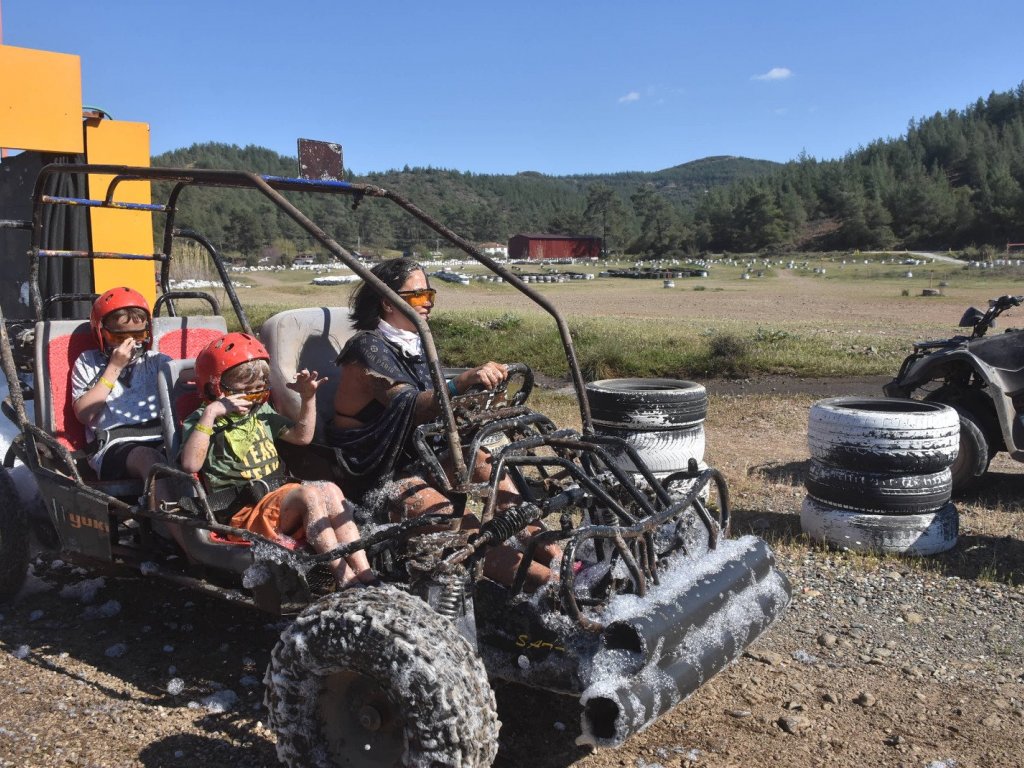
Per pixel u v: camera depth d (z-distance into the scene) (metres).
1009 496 7.75
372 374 4.07
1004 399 7.22
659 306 36.34
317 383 4.17
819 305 36.75
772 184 188.88
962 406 7.65
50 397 4.84
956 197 147.38
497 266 4.53
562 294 46.75
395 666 2.92
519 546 3.81
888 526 6.09
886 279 61.81
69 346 4.93
